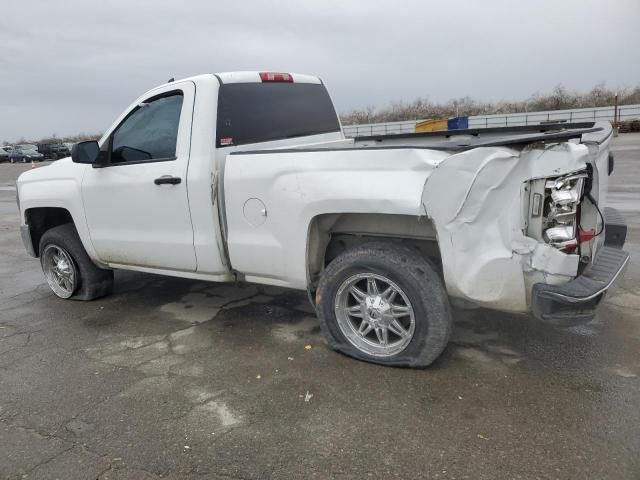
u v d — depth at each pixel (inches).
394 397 125.5
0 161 2053.4
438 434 110.3
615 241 156.1
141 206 172.6
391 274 131.9
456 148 119.8
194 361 151.7
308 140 191.9
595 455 101.4
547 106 2372.0
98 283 209.2
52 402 132.3
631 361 138.3
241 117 166.1
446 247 121.8
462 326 165.2
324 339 161.8
